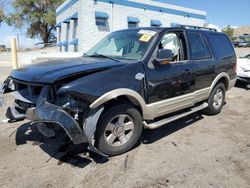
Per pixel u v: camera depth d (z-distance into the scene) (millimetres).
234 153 3902
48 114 3189
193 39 5023
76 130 3170
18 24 37250
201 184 3086
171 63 4328
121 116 3713
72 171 3334
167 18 20281
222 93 5965
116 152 3742
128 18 17578
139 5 18109
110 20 16703
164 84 4156
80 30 15867
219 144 4230
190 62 4746
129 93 3633
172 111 4449
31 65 4078
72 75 3307
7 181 3109
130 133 3887
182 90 4566
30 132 4527
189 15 22078
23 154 3760
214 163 3584
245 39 42625
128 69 3686
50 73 3391
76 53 14195
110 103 3648
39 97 3336
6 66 16297
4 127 4746
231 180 3176
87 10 15586
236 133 4742
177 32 4715
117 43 4664
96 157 3689
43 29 39500
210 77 5355
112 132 3680
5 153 3791
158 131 4777
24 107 3660
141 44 4242
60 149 3875
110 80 3469
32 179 3154
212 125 5176
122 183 3094
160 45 4305
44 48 31203
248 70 9133
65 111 3223
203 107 5301
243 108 6543
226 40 6160
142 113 3971
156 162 3594
